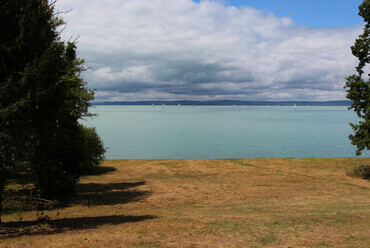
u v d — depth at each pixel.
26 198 14.67
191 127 138.62
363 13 22.31
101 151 29.41
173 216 12.27
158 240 7.75
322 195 18.30
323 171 28.16
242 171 29.05
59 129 18.30
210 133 106.00
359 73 22.69
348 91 23.05
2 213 13.76
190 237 8.12
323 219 10.65
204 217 11.66
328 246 7.17
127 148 65.00
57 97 10.66
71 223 11.11
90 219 12.02
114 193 19.83
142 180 24.88
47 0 12.15
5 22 11.24
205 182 23.69
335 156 53.16
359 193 18.86
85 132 27.44
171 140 82.81
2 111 9.41
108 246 7.22
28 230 9.97
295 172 27.98
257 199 17.36
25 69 9.90
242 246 7.23
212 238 8.00
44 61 10.05
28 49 10.90
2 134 9.78
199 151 60.12
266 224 9.93
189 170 29.98
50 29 12.87
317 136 95.31
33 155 16.48
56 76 10.62
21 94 9.93
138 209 15.14
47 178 17.62
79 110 19.64
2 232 9.69
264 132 111.00
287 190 20.16
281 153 57.09
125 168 31.08
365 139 21.59
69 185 18.83
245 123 168.88
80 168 27.19
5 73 10.52
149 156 53.16
